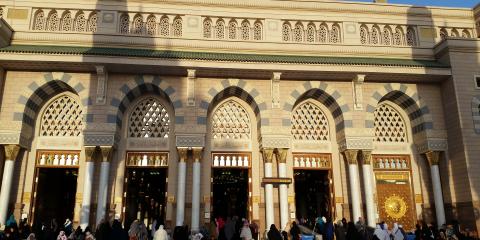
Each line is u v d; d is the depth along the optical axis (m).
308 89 22.03
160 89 21.20
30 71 20.47
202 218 20.42
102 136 19.94
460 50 22.41
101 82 20.47
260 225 20.66
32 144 20.70
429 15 24.77
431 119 22.53
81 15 22.39
